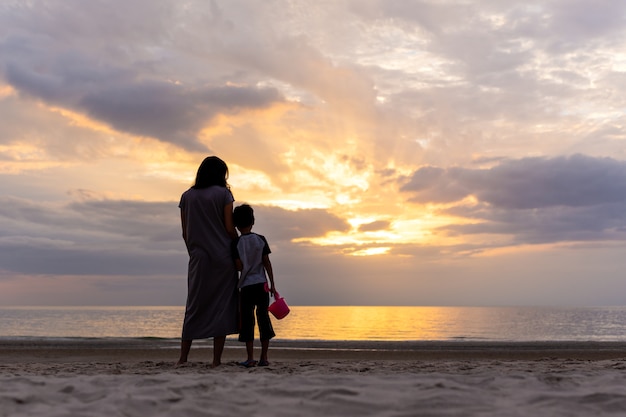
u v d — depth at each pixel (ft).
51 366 18.28
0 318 217.36
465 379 12.39
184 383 11.78
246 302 17.56
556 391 11.14
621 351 42.29
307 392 10.79
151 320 199.11
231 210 17.34
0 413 9.18
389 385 11.44
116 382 11.93
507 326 162.50
